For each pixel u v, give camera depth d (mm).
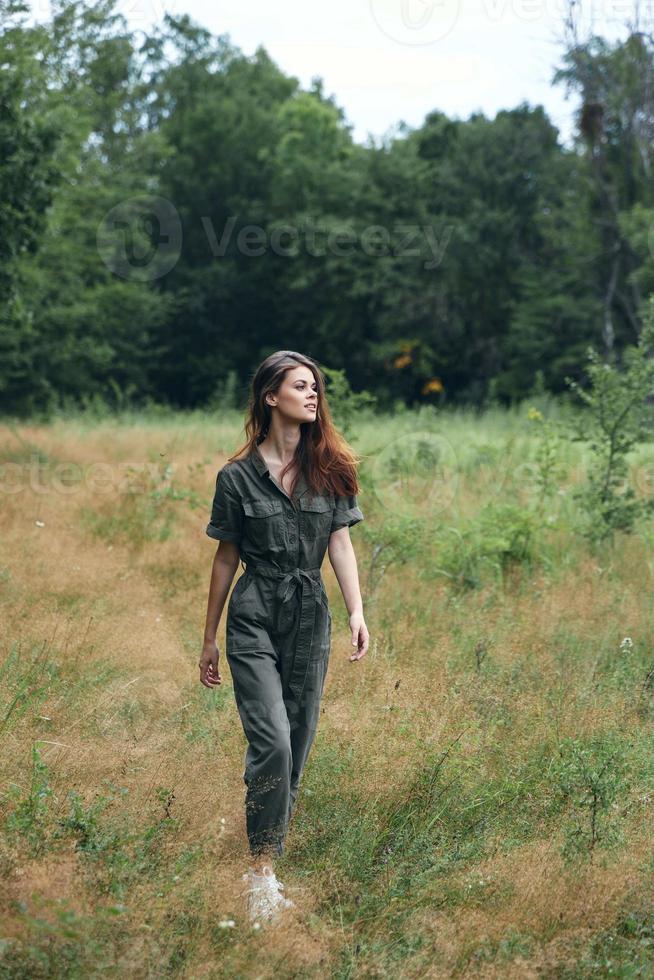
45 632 4832
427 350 32875
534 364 30547
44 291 25062
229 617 3160
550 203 31469
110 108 29578
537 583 6500
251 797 2967
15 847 2777
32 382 25844
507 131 31828
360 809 3369
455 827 3338
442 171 32438
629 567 6957
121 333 31875
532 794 3529
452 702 4020
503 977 2508
